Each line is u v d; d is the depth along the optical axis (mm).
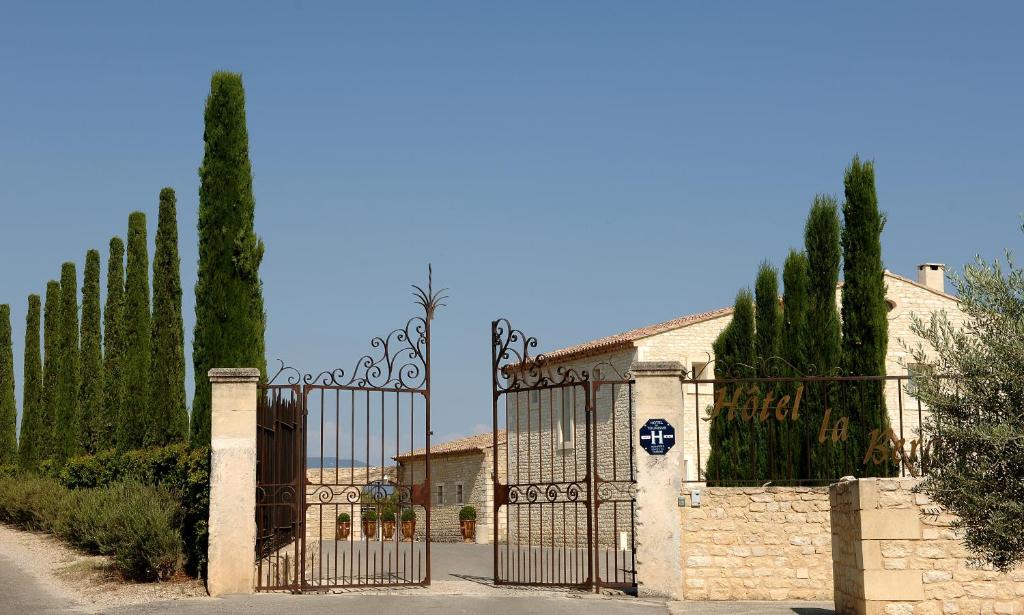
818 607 15398
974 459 10609
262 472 16812
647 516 16547
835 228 25156
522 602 15477
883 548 13000
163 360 28344
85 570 18922
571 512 34906
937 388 10875
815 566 16516
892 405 31391
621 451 33156
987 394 10578
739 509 16656
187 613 14375
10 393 43281
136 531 17594
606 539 33156
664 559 16422
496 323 18031
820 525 16609
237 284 20281
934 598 12883
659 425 16734
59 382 36594
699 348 33250
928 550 12953
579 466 35062
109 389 33438
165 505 18266
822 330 24359
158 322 28500
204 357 20188
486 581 18750
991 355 10531
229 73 20766
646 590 16391
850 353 23156
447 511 46562
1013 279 10750
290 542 21859
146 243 31078
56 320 39625
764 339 26297
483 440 45719
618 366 33750
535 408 38031
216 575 16188
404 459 49844
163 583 17297
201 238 20391
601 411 34469
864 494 13102
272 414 18203
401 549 32781
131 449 29156
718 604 15898
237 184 20453
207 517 17562
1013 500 10359
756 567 16531
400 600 15586
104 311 34031
